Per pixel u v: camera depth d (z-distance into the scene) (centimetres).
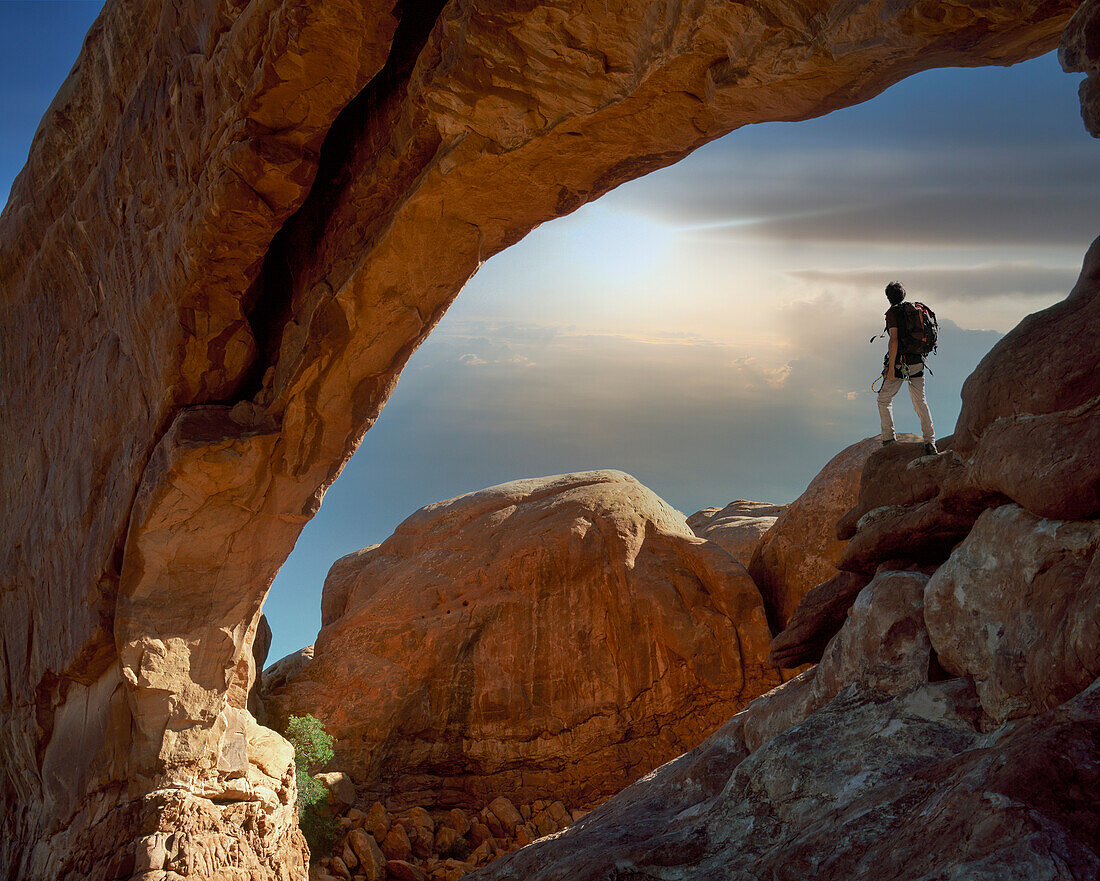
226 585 1398
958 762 479
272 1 866
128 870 1353
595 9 734
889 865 390
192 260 1125
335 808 1856
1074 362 551
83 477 1459
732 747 779
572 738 1997
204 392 1277
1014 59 646
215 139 1042
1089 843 333
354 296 1136
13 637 1694
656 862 581
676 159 905
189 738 1435
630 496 2267
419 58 887
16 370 1708
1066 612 484
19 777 1666
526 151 891
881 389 820
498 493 2408
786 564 2061
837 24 618
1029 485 541
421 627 2088
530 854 728
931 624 616
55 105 1404
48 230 1484
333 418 1278
